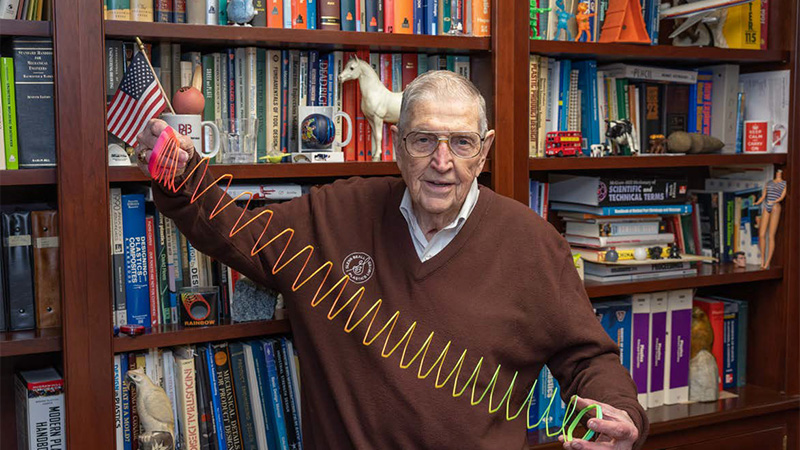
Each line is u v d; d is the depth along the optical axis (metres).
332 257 1.57
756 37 2.41
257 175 1.74
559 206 2.35
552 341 1.57
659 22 2.45
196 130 1.69
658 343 2.32
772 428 2.40
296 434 1.89
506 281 1.55
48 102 1.57
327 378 1.55
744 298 2.57
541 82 2.12
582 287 1.63
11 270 1.62
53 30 1.53
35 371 1.75
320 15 1.84
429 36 1.88
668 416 2.24
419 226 1.57
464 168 1.47
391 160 1.98
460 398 1.49
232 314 1.79
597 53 2.10
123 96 1.58
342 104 1.95
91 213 1.57
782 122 2.39
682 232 2.50
